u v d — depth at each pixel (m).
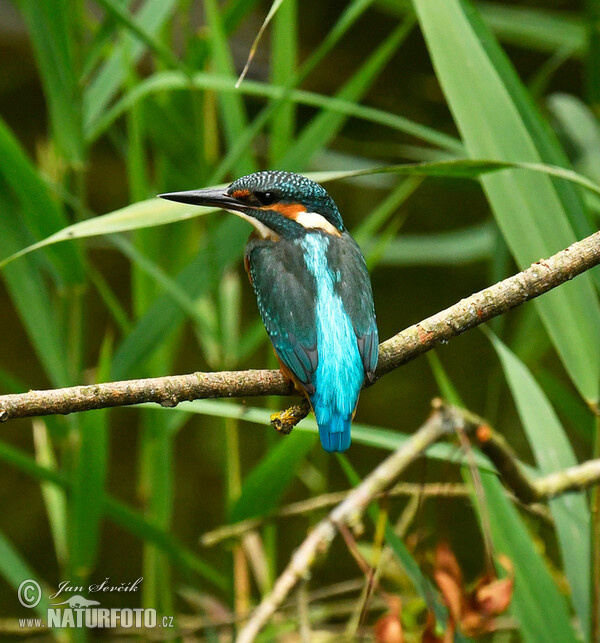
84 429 5.92
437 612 5.85
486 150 5.87
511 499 5.94
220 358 6.04
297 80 5.98
